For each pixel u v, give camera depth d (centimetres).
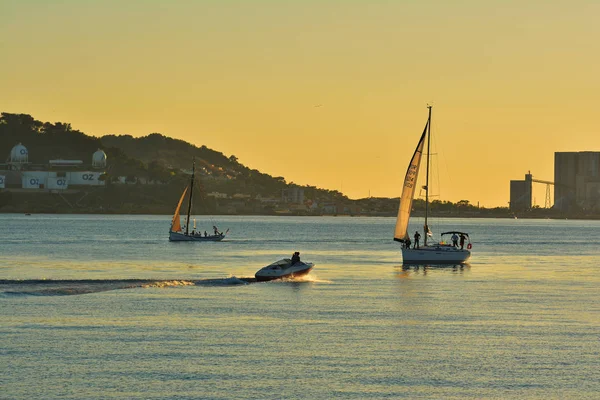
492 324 8956
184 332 8312
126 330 8400
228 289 11875
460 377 6656
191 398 6047
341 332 8394
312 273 14975
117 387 6291
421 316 9456
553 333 8444
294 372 6756
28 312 9475
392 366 6975
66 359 7106
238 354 7344
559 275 15125
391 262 18262
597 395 6212
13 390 6191
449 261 17475
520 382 6538
